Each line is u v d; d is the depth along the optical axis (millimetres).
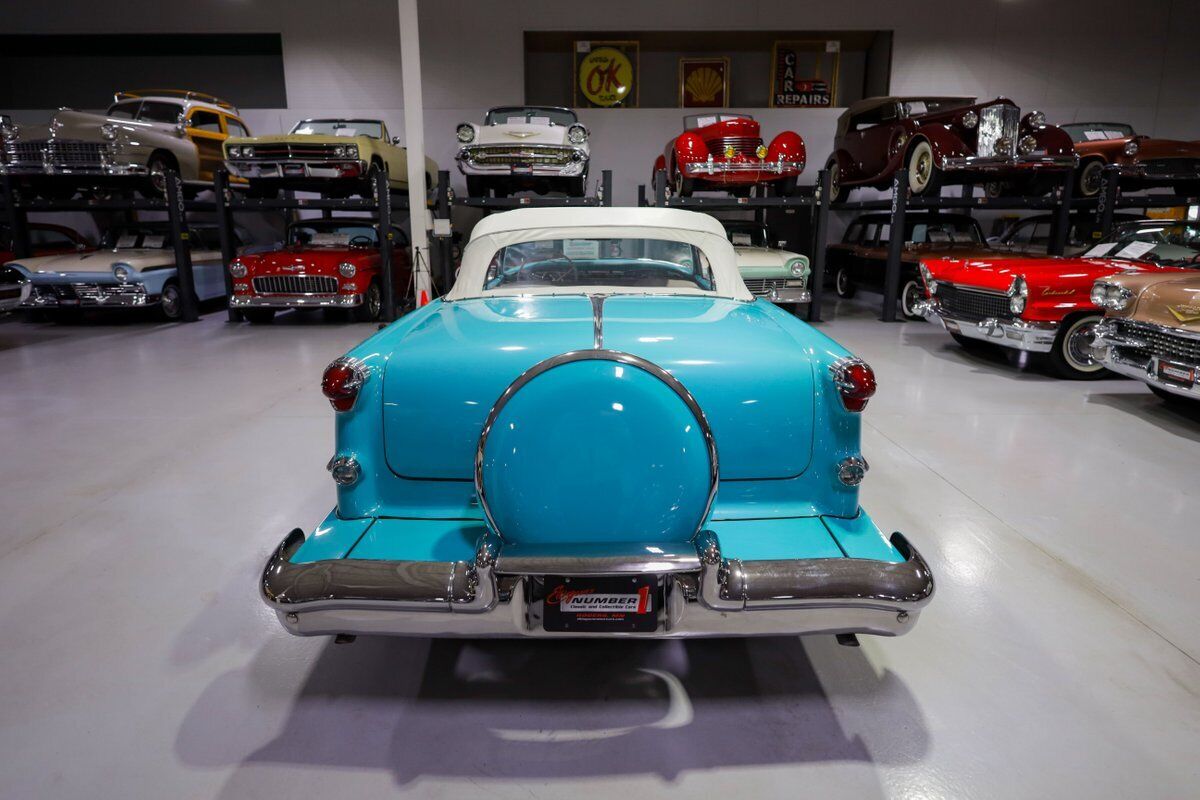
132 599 2221
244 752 1568
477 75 11406
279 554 1561
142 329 7914
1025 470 3377
